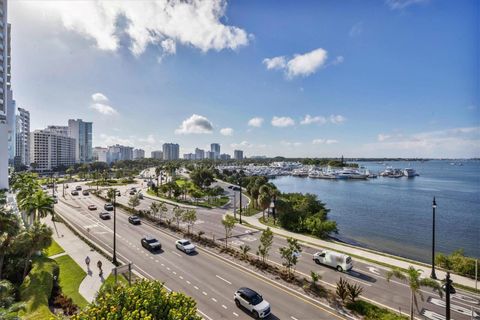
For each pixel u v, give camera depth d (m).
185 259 28.53
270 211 56.91
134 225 43.78
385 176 173.12
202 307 19.12
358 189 113.81
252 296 18.66
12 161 146.25
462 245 41.84
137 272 25.12
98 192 79.00
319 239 37.31
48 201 37.25
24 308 16.59
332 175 167.75
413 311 18.36
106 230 40.41
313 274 21.83
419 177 173.25
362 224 54.28
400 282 23.39
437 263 28.06
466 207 72.31
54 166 174.75
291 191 107.00
